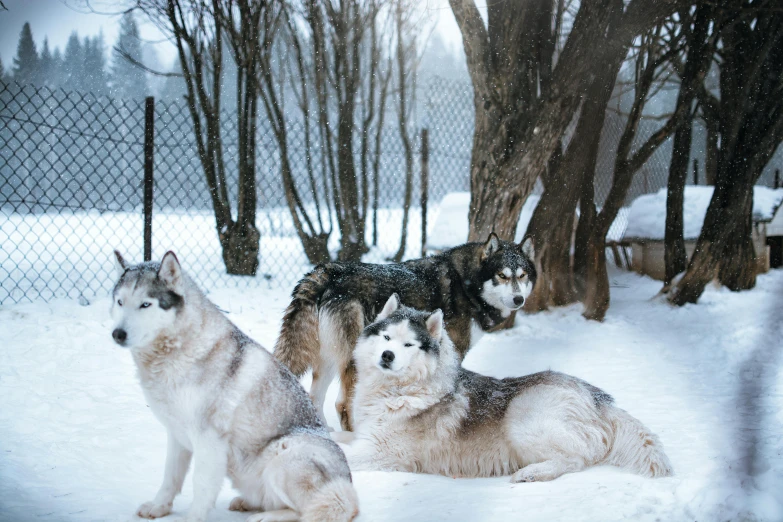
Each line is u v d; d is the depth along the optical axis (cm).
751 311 874
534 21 795
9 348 535
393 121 1423
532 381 419
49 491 315
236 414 292
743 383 230
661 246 1145
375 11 944
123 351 570
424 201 1009
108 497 316
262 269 913
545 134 771
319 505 274
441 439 403
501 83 773
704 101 1145
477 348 728
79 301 658
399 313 423
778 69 938
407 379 407
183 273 303
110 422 432
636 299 1009
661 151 1630
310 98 1126
